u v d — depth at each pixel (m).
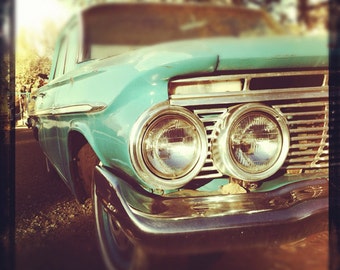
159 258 0.87
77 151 1.14
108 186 0.85
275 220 0.77
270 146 0.82
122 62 0.92
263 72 0.84
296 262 0.89
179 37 1.33
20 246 1.14
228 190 0.83
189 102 0.81
